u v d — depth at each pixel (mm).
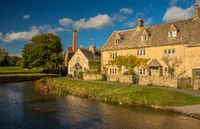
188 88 30062
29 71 77375
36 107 22000
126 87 29094
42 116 18438
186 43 35906
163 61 39031
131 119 17391
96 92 29953
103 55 51031
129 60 43844
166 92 24750
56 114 19125
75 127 15516
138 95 24906
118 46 47812
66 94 30828
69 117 18141
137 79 36344
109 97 26234
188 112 18047
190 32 37281
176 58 37156
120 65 45406
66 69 72312
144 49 42438
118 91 27859
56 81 44594
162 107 20703
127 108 21438
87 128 15281
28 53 70188
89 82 37438
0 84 45625
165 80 32188
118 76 39531
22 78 56844
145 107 21719
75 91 31266
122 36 49031
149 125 15766
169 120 16875
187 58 35719
